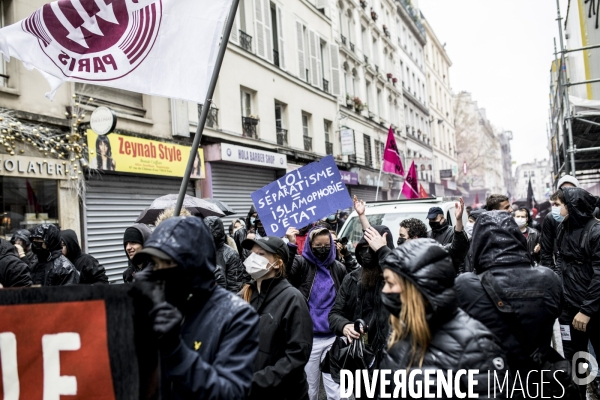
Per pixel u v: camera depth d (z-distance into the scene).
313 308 4.39
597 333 4.24
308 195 5.28
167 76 3.93
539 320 2.52
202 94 3.88
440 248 2.09
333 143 21.86
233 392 1.90
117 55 3.96
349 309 3.87
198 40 3.92
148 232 4.32
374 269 3.55
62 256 4.93
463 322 2.05
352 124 24.52
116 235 9.85
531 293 2.54
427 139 43.50
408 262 2.04
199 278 2.02
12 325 1.93
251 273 3.12
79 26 3.96
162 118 11.32
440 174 48.09
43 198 8.30
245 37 15.30
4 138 7.54
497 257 2.65
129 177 10.32
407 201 8.12
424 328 2.01
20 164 7.76
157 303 1.73
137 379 1.83
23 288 1.95
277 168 16.38
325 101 21.31
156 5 3.92
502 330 2.54
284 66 17.80
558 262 5.18
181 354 1.77
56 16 3.95
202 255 2.00
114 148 9.55
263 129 15.95
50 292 1.93
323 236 4.46
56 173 8.41
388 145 13.19
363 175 24.45
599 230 4.15
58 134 8.62
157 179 11.17
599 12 8.50
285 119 17.75
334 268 4.58
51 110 8.56
